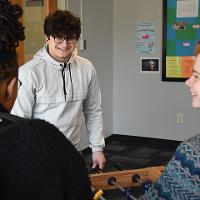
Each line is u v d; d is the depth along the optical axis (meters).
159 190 1.14
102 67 4.67
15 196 0.63
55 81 1.94
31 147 0.64
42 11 3.63
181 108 4.67
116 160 4.14
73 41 1.89
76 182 0.69
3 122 0.66
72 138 2.04
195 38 4.46
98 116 2.21
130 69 4.86
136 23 4.74
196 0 4.41
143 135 4.91
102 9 4.58
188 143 1.10
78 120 2.07
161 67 4.69
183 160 1.09
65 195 0.67
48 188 0.65
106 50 4.75
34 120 0.68
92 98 2.17
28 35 3.64
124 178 1.75
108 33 4.77
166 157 4.29
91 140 2.22
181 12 4.48
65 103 1.97
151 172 1.77
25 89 1.84
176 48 4.57
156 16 4.63
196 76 1.16
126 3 4.76
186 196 1.07
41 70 1.90
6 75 0.69
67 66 1.97
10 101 0.72
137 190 1.74
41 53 1.95
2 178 0.62
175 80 4.63
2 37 0.66
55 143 0.67
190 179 1.06
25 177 0.63
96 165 2.18
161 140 4.82
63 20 1.84
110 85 4.91
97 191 1.61
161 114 4.78
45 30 1.89
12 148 0.63
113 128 5.04
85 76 2.07
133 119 4.94
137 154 4.40
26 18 3.63
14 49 0.70
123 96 4.96
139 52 4.78
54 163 0.66
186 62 4.53
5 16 0.67
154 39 4.68
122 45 4.86
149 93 4.81
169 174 1.11
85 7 4.22
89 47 4.35
